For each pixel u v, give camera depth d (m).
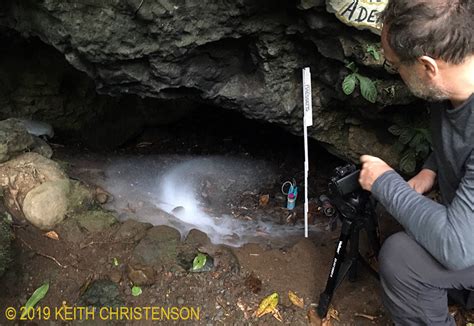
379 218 2.48
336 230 2.63
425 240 1.47
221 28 2.30
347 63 2.32
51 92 3.27
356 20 2.11
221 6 2.22
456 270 1.47
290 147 3.77
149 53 2.31
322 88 2.62
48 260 2.18
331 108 2.70
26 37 2.62
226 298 2.14
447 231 1.40
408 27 1.27
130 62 2.38
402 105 2.42
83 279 2.16
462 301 1.92
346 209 1.81
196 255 2.26
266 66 2.51
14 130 2.56
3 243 2.05
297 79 2.61
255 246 2.40
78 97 3.39
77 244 2.25
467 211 1.37
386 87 2.30
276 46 2.43
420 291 1.62
